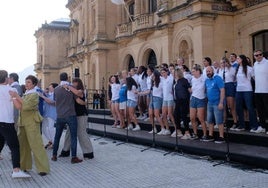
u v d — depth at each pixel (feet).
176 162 31.09
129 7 99.04
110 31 103.04
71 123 33.45
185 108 38.32
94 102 95.04
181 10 66.08
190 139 37.86
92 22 111.34
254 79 36.09
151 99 42.45
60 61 178.40
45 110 43.55
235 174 26.02
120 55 100.68
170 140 37.88
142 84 50.62
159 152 36.27
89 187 24.47
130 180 25.70
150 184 24.31
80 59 123.34
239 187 22.63
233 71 38.06
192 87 36.45
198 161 31.07
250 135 33.19
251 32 57.06
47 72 177.58
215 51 59.00
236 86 37.37
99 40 100.73
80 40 129.18
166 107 41.04
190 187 23.13
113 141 45.62
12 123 27.89
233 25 60.39
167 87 40.63
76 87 34.88
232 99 38.09
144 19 83.15
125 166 30.58
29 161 29.94
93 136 52.19
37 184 26.02
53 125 43.42
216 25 59.31
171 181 24.84
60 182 26.30
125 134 44.86
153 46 82.79
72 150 33.32
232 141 35.22
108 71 101.71
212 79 34.42
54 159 34.68
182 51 68.13
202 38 58.23
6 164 34.19
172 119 41.01
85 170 29.91
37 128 28.84
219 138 35.09
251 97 35.45
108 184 24.98
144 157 34.14
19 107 27.81
